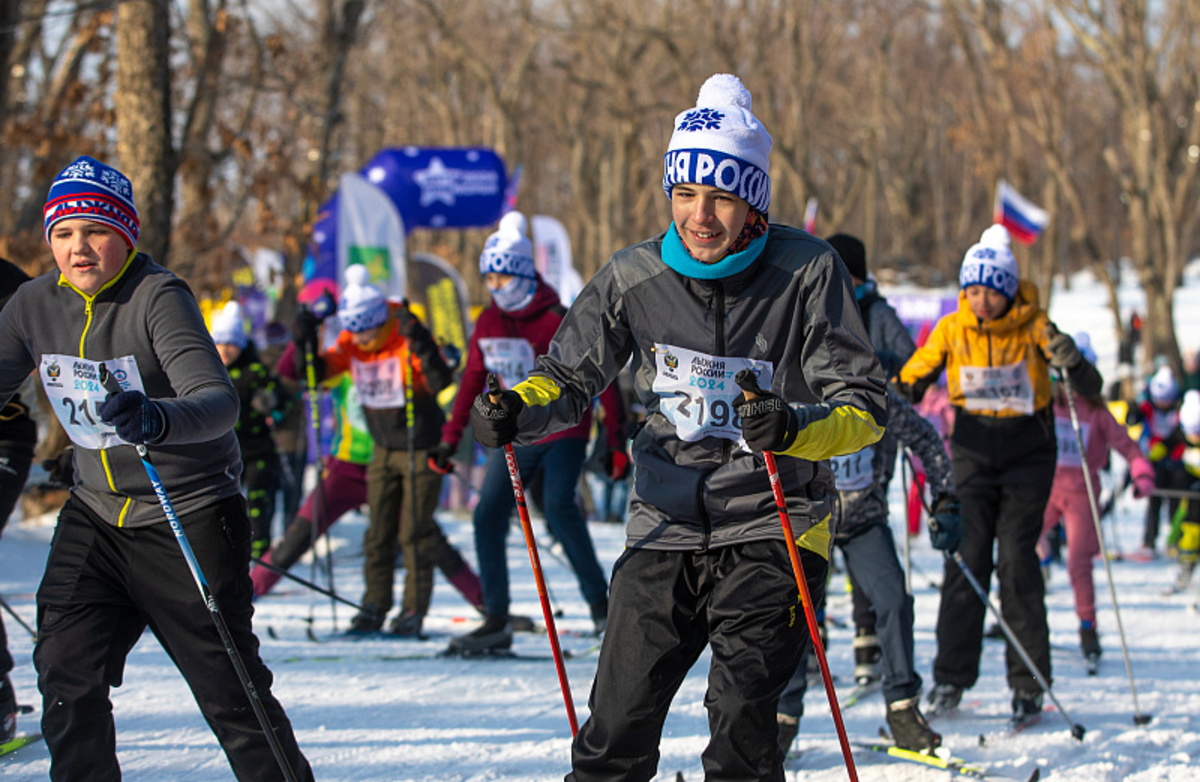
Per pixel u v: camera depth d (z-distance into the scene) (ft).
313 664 40.75
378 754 29.55
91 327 20.89
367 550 48.16
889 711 31.96
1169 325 180.86
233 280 114.11
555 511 45.39
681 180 19.60
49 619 20.77
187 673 21.01
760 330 20.18
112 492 20.99
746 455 20.15
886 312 37.52
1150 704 39.17
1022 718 35.94
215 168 99.14
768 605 19.57
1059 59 194.59
